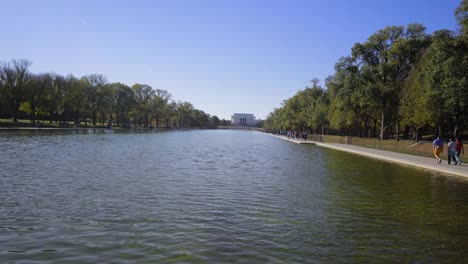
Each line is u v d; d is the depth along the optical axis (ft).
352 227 32.45
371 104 177.99
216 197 44.29
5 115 322.34
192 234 29.45
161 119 577.84
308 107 288.71
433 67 107.96
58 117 349.20
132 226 31.42
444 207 40.93
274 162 92.99
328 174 68.69
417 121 139.44
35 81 281.54
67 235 28.78
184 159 94.22
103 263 23.27
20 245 26.43
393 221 34.73
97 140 172.86
